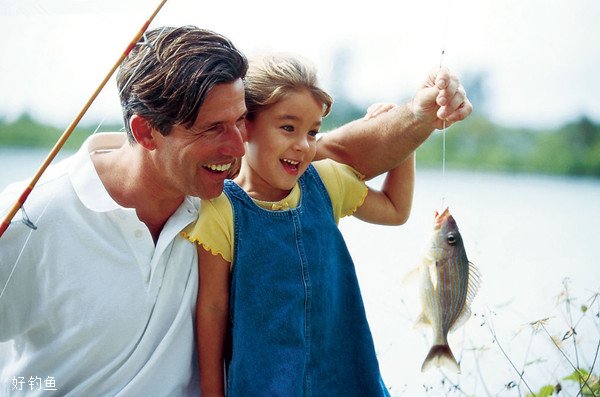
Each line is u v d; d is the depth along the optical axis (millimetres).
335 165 2625
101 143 2449
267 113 2404
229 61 2209
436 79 2438
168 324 2367
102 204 2262
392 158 2623
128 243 2295
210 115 2186
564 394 3438
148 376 2340
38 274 2283
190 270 2383
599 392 3432
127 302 2299
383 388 2619
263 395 2369
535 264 4543
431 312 2699
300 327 2430
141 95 2201
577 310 3875
